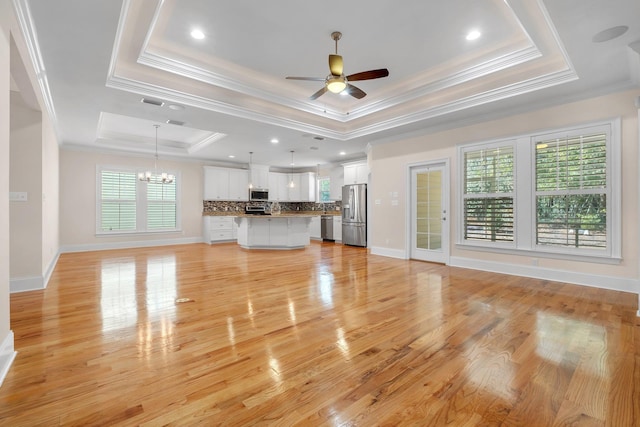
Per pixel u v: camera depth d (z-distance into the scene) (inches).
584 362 81.3
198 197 347.6
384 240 255.6
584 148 154.9
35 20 96.7
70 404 64.3
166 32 124.7
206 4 106.5
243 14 112.1
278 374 76.5
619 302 129.9
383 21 116.6
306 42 131.4
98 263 221.9
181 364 81.0
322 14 112.0
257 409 63.2
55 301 133.5
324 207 402.9
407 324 108.3
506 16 114.7
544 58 140.4
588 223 154.6
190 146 315.9
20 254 148.9
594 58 121.4
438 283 164.6
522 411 62.2
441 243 217.6
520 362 81.7
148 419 59.9
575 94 154.9
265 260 237.0
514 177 178.9
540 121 168.6
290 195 413.4
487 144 190.1
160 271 195.9
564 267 162.9
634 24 99.8
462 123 199.2
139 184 306.2
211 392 68.9
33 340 94.5
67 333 100.0
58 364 80.5
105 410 62.6
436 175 219.5
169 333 100.7
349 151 302.5
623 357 83.6
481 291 148.6
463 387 70.7
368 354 86.7
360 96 140.6
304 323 109.7
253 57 145.0
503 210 184.5
